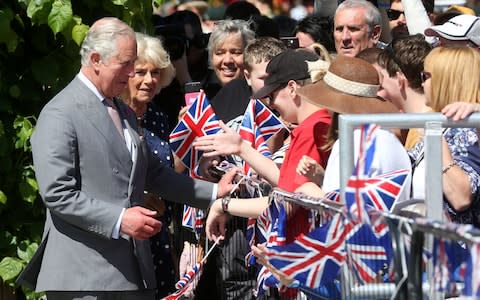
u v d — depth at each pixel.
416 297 9.54
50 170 15.24
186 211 18.39
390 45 15.50
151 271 16.39
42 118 15.66
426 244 9.62
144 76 19.02
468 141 13.65
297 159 14.95
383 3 24.25
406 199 11.98
